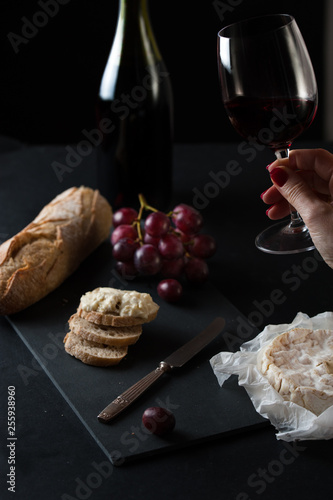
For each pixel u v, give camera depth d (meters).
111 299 0.86
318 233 0.80
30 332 0.88
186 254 0.98
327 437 0.73
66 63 1.65
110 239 1.06
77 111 1.70
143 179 1.05
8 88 1.67
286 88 0.79
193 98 1.74
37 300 0.92
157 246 0.97
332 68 1.75
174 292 0.91
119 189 1.06
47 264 0.93
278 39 0.78
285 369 0.77
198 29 1.67
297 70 0.79
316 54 1.73
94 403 0.78
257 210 1.10
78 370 0.82
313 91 0.81
